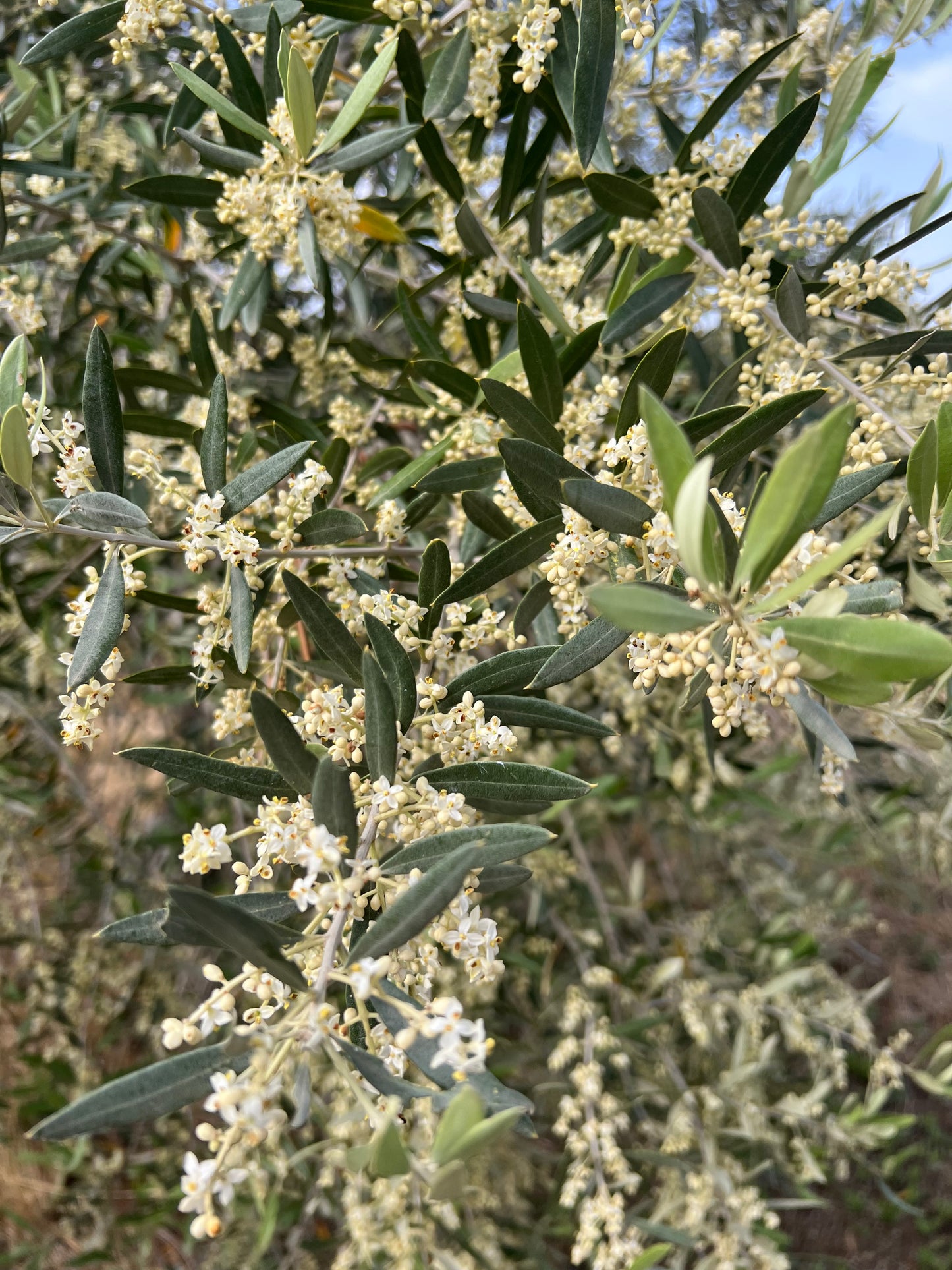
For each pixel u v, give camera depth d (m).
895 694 0.38
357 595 0.38
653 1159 0.70
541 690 0.32
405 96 0.44
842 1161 0.82
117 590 0.30
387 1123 0.19
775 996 0.84
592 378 0.49
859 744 0.67
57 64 0.61
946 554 0.31
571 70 0.39
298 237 0.41
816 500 0.22
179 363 0.67
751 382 0.39
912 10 0.42
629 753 0.91
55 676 0.80
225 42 0.42
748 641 0.24
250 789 0.30
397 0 0.41
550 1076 0.98
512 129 0.44
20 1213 1.00
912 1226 1.15
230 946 0.22
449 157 0.46
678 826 1.03
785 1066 1.07
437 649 0.35
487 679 0.32
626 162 0.63
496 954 0.26
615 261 0.61
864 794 0.91
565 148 0.53
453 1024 0.22
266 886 0.73
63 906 1.03
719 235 0.39
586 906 0.93
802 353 0.38
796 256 0.51
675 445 0.22
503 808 0.30
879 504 0.53
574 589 0.32
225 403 0.31
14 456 0.28
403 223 0.54
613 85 0.52
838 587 0.23
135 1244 0.97
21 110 0.51
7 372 0.31
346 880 0.24
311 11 0.42
